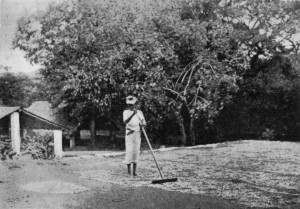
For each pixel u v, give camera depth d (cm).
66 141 3188
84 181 885
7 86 2845
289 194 735
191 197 713
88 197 721
